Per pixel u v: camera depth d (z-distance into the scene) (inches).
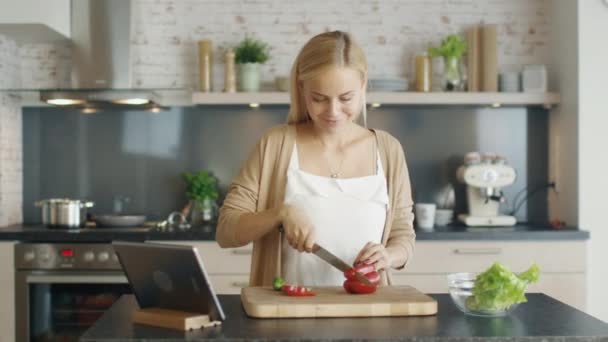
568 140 160.2
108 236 146.1
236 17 172.4
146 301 65.4
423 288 147.4
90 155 172.7
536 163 172.9
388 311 65.6
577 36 154.7
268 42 172.4
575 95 156.1
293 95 83.9
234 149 172.7
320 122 76.9
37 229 152.1
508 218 160.4
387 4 172.6
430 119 172.6
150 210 172.6
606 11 154.7
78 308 146.3
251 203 82.7
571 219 158.7
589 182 154.8
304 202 81.9
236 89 169.6
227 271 147.1
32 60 172.1
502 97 160.9
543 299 75.6
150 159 172.7
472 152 171.8
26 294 145.2
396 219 85.4
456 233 147.6
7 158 162.2
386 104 165.2
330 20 172.6
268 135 84.4
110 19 163.5
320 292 71.3
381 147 85.7
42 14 150.3
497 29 172.9
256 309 64.3
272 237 81.7
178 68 172.4
